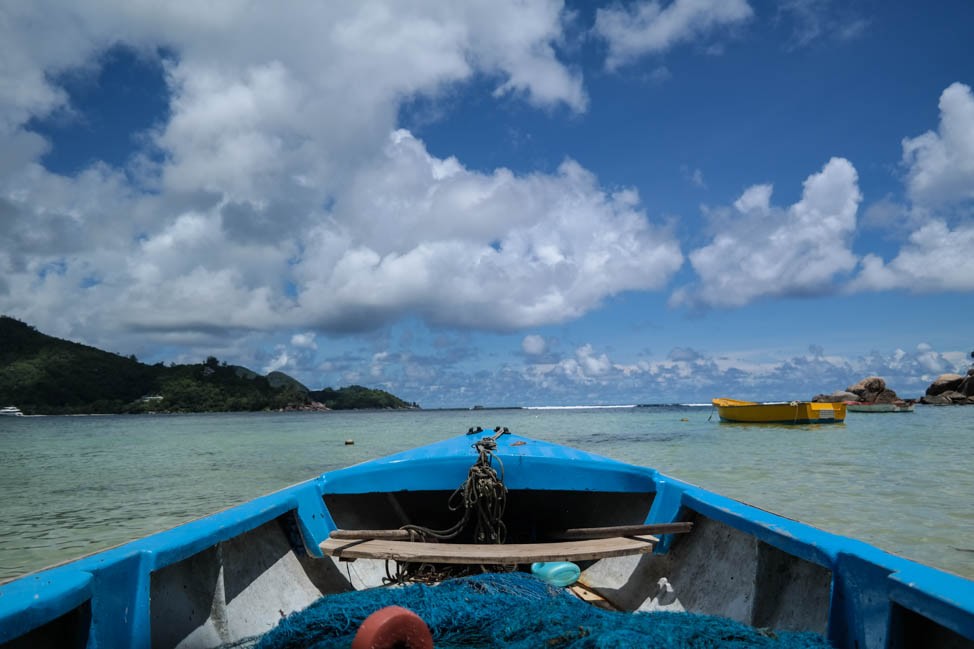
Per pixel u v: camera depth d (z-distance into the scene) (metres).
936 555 7.18
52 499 13.32
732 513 2.97
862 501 10.59
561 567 3.79
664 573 3.87
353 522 4.58
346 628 2.52
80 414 156.50
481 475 3.87
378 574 4.40
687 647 1.86
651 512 4.05
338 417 102.38
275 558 3.54
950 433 27.64
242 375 189.12
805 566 2.61
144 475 17.72
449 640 2.42
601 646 1.81
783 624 2.62
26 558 8.38
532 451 4.53
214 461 21.92
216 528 2.71
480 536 3.86
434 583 4.02
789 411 32.66
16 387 156.00
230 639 2.87
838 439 24.62
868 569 1.98
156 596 2.51
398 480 4.23
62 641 1.96
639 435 30.66
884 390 55.19
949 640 1.78
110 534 9.82
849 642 2.08
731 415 36.03
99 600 2.01
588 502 4.83
